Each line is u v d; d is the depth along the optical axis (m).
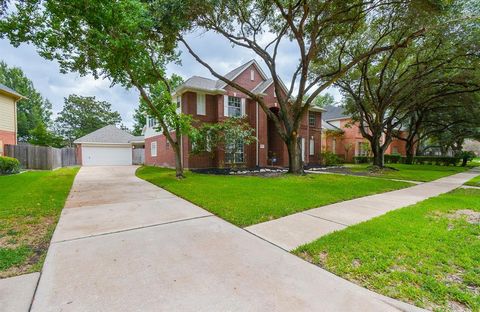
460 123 19.89
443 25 9.69
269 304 1.94
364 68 13.40
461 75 12.70
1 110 13.97
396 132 24.53
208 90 14.09
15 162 11.89
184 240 3.34
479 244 3.09
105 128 25.03
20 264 2.62
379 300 2.01
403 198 6.30
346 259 2.74
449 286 2.19
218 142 13.77
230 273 2.44
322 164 18.84
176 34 8.25
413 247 3.00
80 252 2.92
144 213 4.75
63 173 12.87
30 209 4.86
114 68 8.25
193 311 1.85
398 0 8.54
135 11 6.85
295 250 2.99
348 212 4.83
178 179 9.70
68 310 1.85
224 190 6.96
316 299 2.02
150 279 2.31
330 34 9.96
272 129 18.06
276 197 5.99
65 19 7.09
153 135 19.53
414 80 13.34
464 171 14.99
